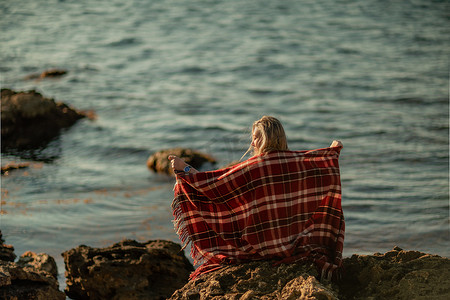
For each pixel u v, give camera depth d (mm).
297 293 3646
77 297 6500
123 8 47750
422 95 18938
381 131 14938
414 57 26359
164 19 41375
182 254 6625
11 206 9938
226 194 4094
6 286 5367
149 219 9250
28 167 12828
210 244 4285
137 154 14055
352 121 16250
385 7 43781
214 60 27422
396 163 12117
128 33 36250
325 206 4207
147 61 27797
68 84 22844
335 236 4211
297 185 4062
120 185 11422
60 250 7973
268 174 4012
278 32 34812
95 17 43344
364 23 37125
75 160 13578
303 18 40125
